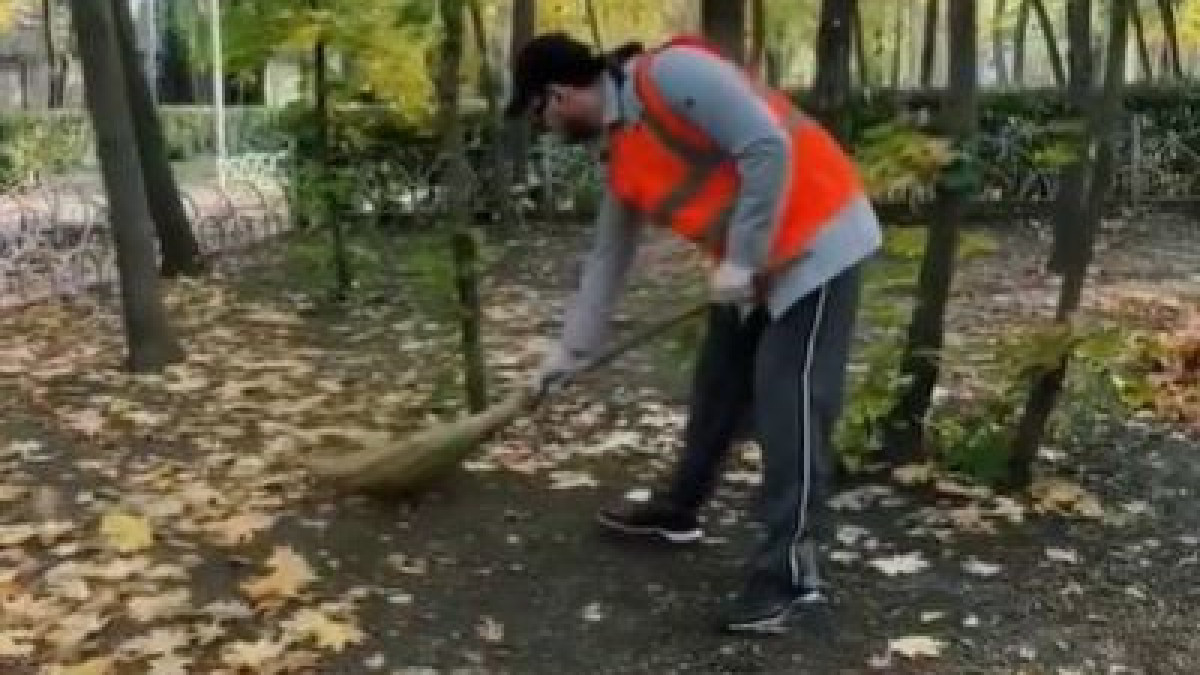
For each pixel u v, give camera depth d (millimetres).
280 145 14133
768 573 4113
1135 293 9273
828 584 4434
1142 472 5441
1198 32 19016
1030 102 13648
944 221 5227
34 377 7168
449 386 6570
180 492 5285
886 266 5309
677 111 3859
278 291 9664
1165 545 4754
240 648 3994
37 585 4465
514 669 3934
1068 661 3945
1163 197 14305
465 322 5707
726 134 3797
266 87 21438
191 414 6410
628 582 4496
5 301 9383
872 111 12594
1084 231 5004
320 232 11320
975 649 4012
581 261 11055
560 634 4148
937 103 13102
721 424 4637
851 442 5191
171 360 7391
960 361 6641
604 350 4609
